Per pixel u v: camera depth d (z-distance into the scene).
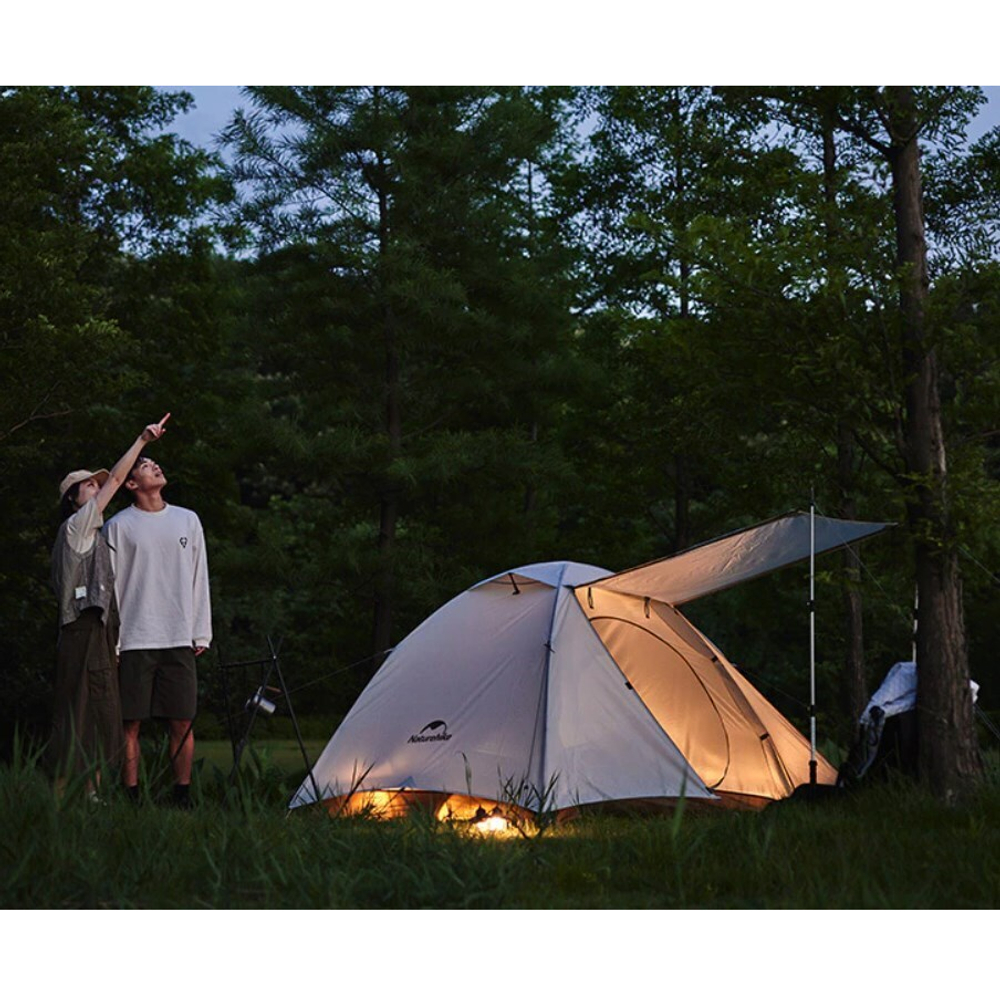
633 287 15.82
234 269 18.72
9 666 19.39
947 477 7.31
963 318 7.93
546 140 18.30
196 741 19.56
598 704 7.66
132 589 6.84
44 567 19.58
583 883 4.42
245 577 17.92
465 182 17.61
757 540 7.68
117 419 18.41
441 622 8.38
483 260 17.98
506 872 4.36
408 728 7.84
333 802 7.61
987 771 7.27
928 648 7.34
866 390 7.48
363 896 4.13
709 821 5.96
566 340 18.50
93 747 6.13
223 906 3.96
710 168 12.52
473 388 18.05
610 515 17.23
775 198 11.77
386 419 18.28
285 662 23.67
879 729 7.39
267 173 17.52
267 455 18.06
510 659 7.89
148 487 7.03
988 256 7.62
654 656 8.88
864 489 11.94
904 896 4.12
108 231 18.25
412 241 17.30
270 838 4.68
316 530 19.64
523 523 18.78
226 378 19.80
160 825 4.78
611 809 7.39
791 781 8.66
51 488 18.39
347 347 17.56
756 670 22.48
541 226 17.84
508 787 6.95
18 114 13.88
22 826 4.37
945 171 11.97
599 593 8.41
